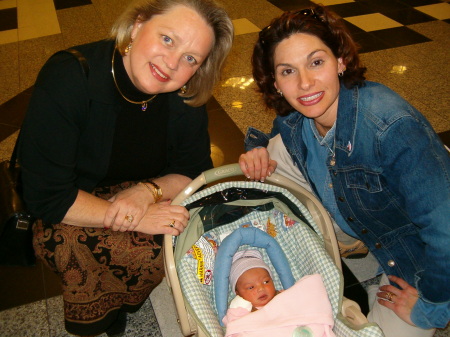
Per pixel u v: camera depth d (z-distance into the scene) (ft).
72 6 14.29
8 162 5.08
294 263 4.99
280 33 4.01
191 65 4.16
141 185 4.77
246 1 14.46
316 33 3.93
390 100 4.06
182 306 4.11
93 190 5.12
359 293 6.16
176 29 3.88
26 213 4.55
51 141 4.26
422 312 4.36
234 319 4.47
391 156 3.97
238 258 5.03
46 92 4.17
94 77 4.25
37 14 13.83
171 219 4.40
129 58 4.23
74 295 4.71
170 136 5.00
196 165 5.33
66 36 12.47
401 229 4.65
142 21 4.05
